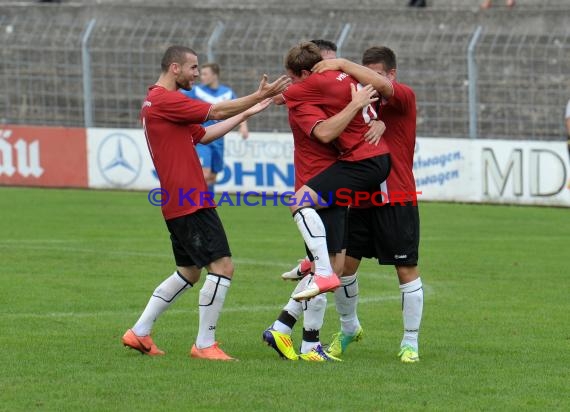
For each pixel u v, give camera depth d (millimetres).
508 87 48656
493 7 56219
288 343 20000
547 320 24000
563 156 44312
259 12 51688
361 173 19406
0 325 22875
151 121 19672
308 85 19266
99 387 17609
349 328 20688
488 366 19516
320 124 18922
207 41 51688
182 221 19719
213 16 52344
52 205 45062
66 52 51938
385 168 19609
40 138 51344
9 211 43219
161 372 18703
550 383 18203
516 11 48750
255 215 42781
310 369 19125
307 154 19594
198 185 19750
